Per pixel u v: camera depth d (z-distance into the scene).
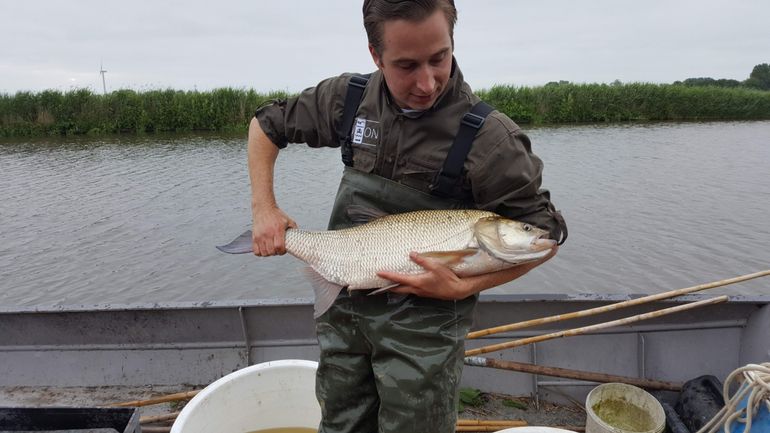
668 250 10.00
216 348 4.63
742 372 2.91
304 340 4.63
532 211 2.33
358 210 2.40
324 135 2.53
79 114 27.88
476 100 2.19
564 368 4.48
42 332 4.56
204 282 8.87
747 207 12.85
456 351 2.25
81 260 9.72
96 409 2.69
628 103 35.16
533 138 25.69
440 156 2.18
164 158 19.66
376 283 2.33
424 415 2.21
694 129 30.00
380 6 1.87
